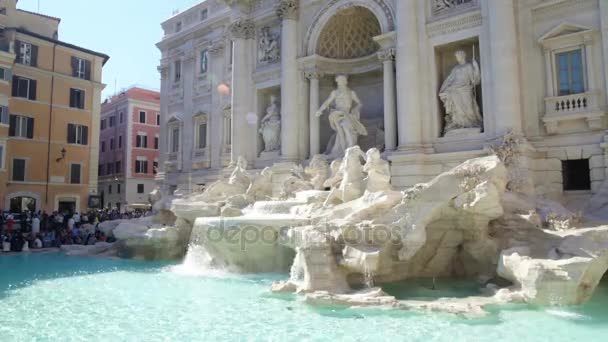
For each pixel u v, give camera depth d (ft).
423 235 46.65
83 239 94.32
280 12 98.12
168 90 137.90
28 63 134.10
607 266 40.11
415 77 76.69
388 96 82.02
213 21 122.31
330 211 55.88
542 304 38.55
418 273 51.70
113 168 205.77
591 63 65.41
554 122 67.56
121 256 81.00
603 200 60.70
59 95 140.67
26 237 91.97
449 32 76.18
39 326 35.35
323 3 93.71
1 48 127.34
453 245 52.21
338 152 87.51
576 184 67.67
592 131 65.51
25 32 131.95
